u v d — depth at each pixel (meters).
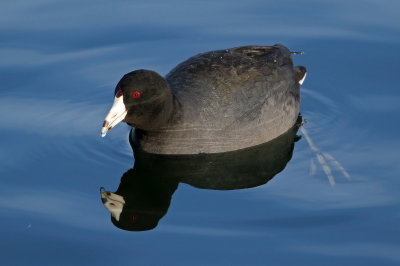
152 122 13.02
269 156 13.73
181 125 13.16
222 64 13.70
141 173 13.23
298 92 15.05
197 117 13.16
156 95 12.70
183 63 14.21
